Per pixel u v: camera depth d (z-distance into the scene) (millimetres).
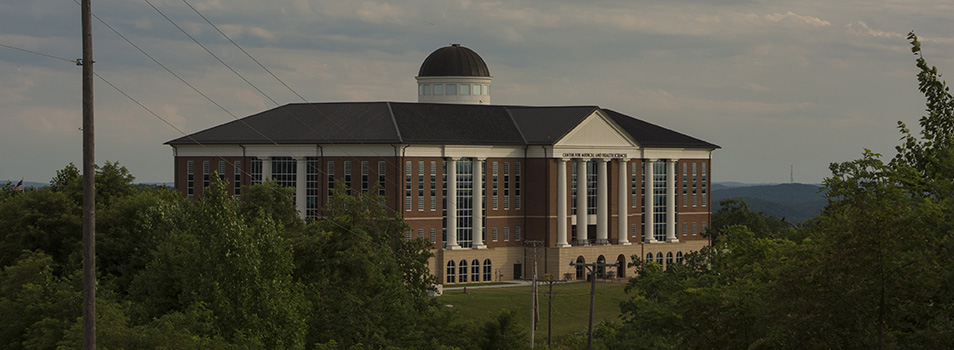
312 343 87938
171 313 80125
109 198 118438
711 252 114188
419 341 91562
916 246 47250
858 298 47969
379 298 97250
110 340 63906
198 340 65125
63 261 106750
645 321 62875
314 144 196250
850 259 47844
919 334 46281
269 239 76562
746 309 54625
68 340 65875
